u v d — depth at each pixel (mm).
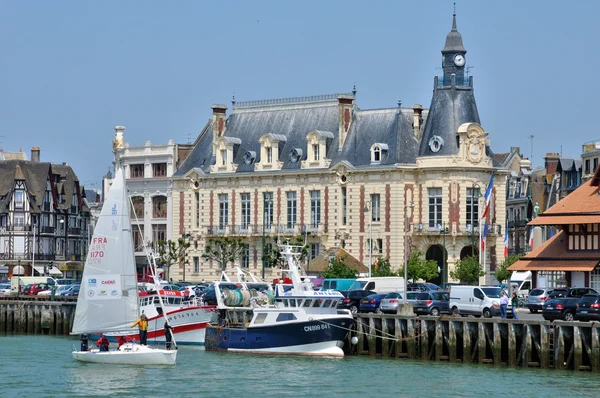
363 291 135625
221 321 120250
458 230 181000
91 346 117125
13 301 154000
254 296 121625
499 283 172375
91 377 104125
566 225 134750
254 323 117250
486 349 108375
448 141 182250
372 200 185875
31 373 106250
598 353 101188
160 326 124875
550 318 112312
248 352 117438
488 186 166750
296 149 194375
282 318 116188
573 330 102812
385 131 187625
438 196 182500
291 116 198500
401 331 114375
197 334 124312
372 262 184750
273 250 184125
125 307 113375
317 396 95688
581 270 131375
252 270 196625
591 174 183500
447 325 111500
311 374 105125
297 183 193000
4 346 129125
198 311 124438
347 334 115812
